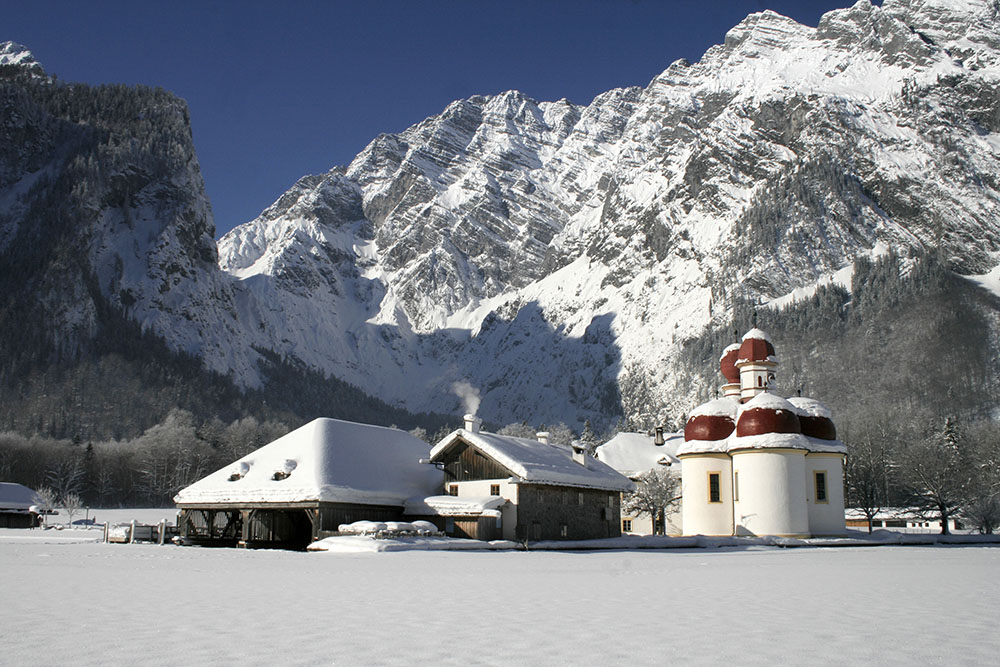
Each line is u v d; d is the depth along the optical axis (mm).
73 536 82688
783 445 72688
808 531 73500
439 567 38375
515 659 13680
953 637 16125
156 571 34125
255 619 18484
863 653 14258
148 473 180875
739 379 89625
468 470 70750
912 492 123812
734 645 15125
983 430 159375
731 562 46500
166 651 14336
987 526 100562
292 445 71062
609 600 23031
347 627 17250
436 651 14422
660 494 93938
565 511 71312
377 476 69812
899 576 34250
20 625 17406
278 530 69688
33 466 179875
